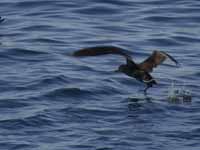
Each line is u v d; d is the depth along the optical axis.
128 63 32.69
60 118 35.25
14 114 35.78
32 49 46.84
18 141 32.44
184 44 49.69
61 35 50.47
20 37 49.78
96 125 34.41
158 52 32.75
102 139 32.59
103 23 53.50
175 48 48.91
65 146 31.86
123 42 49.31
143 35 50.94
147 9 56.44
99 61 45.03
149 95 39.09
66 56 46.03
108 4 57.00
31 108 36.72
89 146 31.84
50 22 53.28
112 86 40.31
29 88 39.81
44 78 41.06
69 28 51.97
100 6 56.62
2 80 40.78
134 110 36.53
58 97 38.50
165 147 31.91
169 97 38.50
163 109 36.72
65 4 56.91
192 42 50.06
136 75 32.62
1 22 52.97
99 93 39.25
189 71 43.91
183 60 46.25
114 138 32.72
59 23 53.16
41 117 35.09
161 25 53.69
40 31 51.31
